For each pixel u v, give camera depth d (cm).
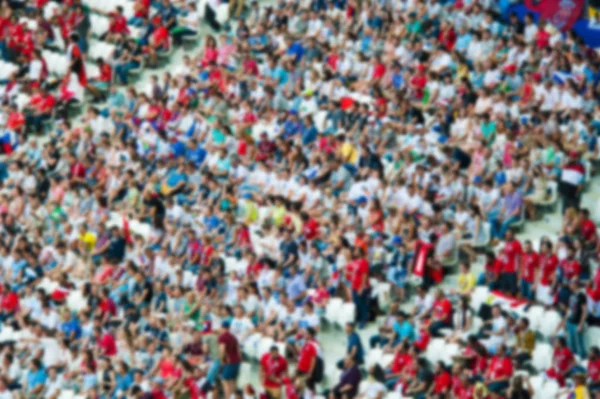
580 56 18462
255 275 16062
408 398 14188
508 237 15588
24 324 15675
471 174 17088
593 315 15075
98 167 18150
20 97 19775
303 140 18250
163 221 17150
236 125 18825
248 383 15038
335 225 16612
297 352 14988
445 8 19875
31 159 18688
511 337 14638
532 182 16750
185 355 15025
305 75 19550
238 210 17450
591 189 17175
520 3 19800
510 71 18700
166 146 18475
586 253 15588
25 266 16700
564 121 17725
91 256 16825
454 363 14262
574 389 13788
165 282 16275
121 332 15200
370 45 19712
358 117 18175
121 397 14562
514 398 13788
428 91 18750
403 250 16025
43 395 14988
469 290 15562
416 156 17600
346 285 15662
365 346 15438
